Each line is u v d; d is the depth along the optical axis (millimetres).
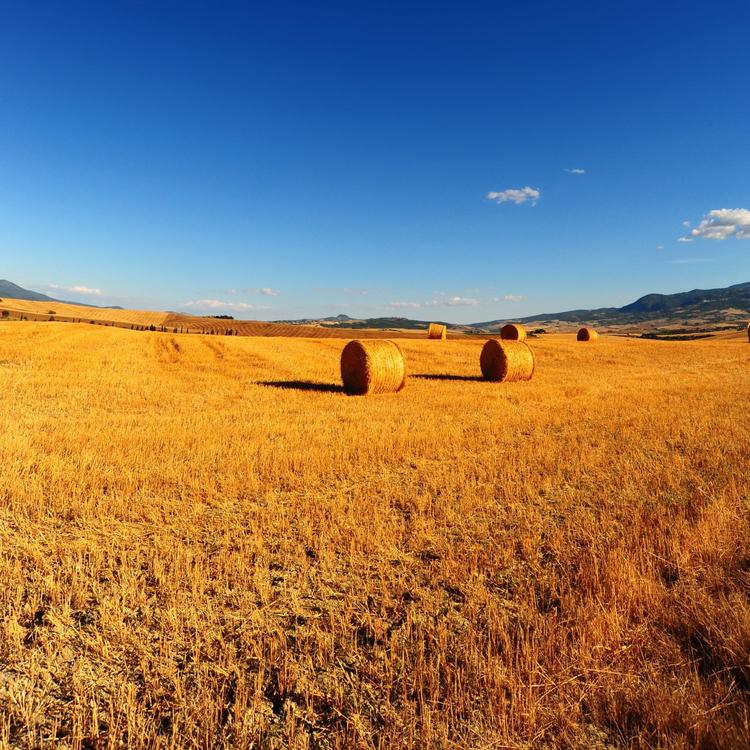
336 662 3557
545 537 5656
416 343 42281
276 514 6180
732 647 3457
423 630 3887
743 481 7277
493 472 8008
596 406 14508
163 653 3570
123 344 34125
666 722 2895
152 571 4777
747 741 2703
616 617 3805
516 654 3439
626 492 6949
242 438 10133
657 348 43406
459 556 5113
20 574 4617
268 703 3209
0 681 3365
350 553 5195
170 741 2863
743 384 20078
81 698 3191
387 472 8055
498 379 21312
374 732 2939
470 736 2867
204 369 24047
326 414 13086
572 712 3057
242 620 4027
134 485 7113
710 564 4738
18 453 8430
